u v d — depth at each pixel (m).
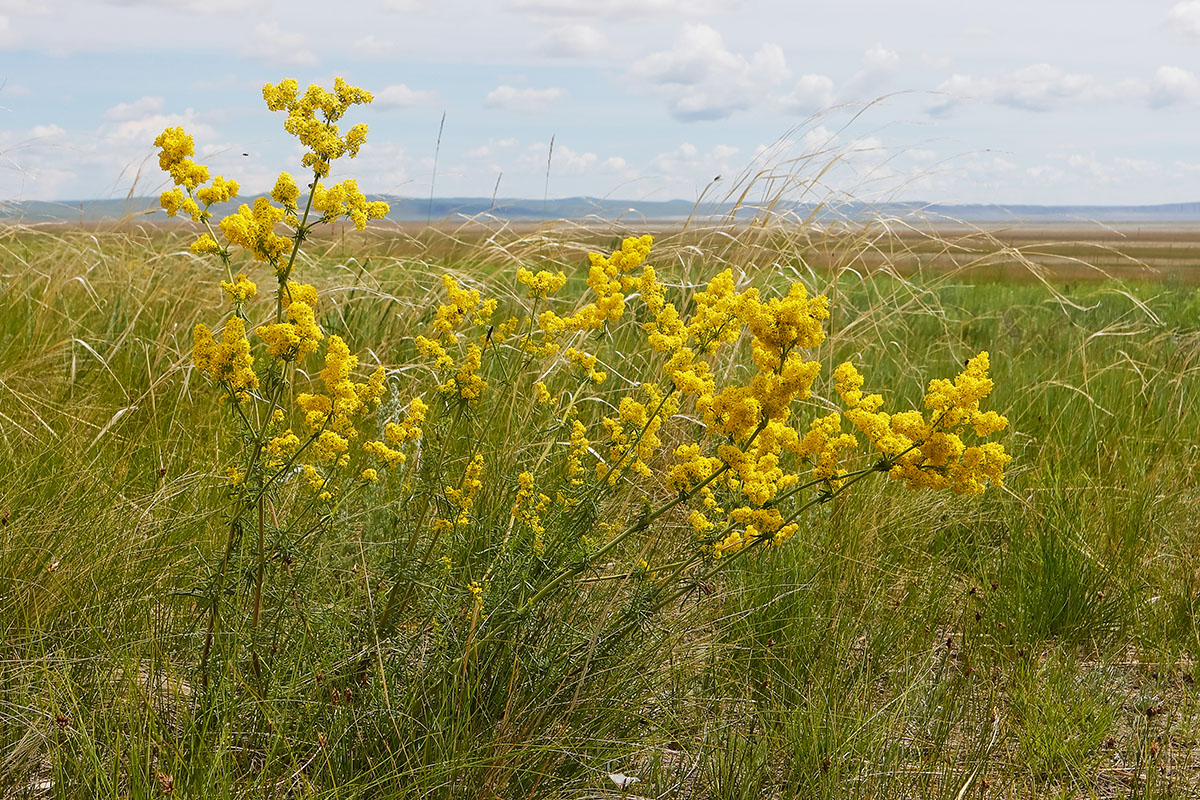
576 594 2.48
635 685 2.47
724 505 2.30
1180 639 3.21
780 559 3.28
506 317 5.20
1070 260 5.91
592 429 4.02
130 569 2.67
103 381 4.50
